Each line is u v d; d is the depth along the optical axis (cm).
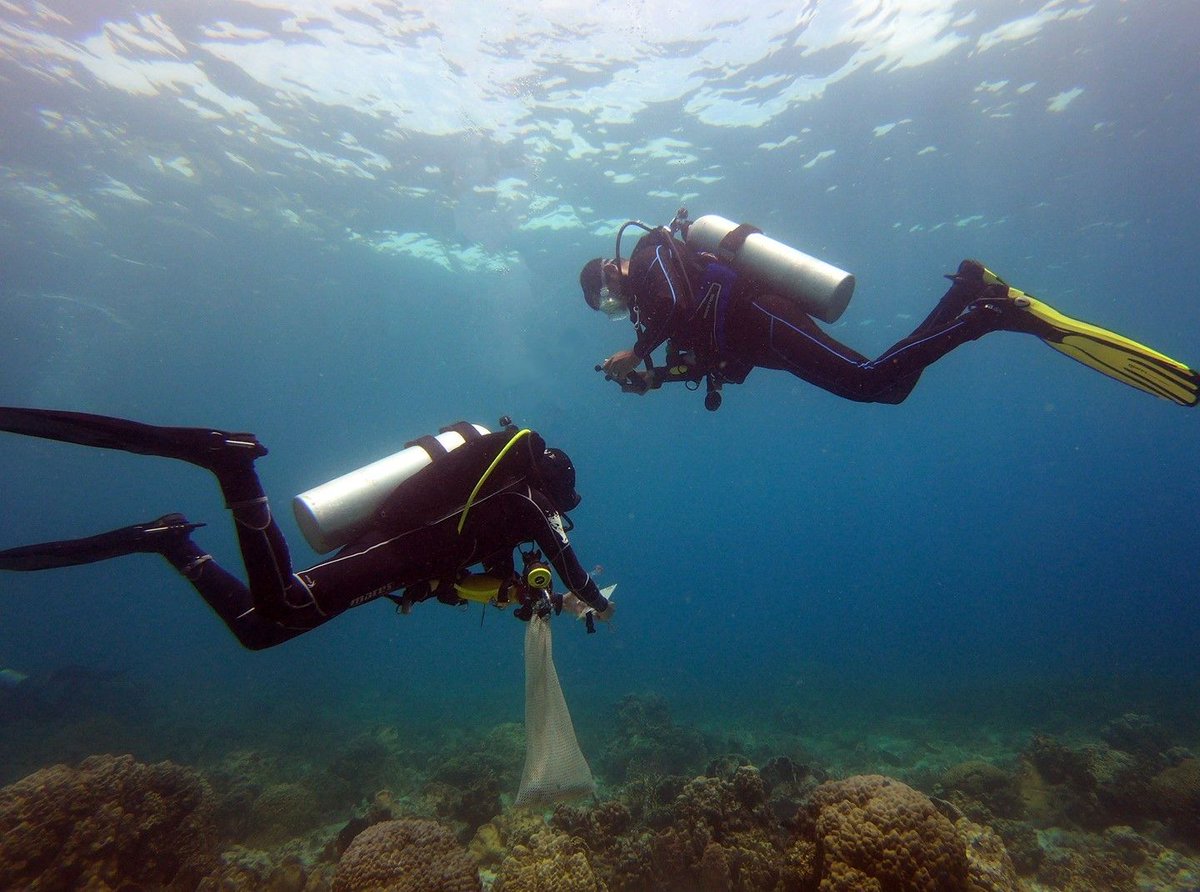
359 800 977
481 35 1243
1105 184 1803
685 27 1214
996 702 1734
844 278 298
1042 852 663
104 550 240
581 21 1203
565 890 409
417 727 1559
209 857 549
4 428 178
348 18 1202
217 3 1168
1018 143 1591
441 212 2002
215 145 1633
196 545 261
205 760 1313
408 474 263
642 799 721
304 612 216
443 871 379
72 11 1187
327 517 242
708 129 1521
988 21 1224
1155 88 1423
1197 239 2208
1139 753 990
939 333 288
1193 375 247
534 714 266
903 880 311
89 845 474
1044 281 2584
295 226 2120
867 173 1698
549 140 1591
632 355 349
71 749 1334
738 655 3072
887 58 1300
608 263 365
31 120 1491
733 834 479
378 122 1530
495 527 256
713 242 349
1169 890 606
